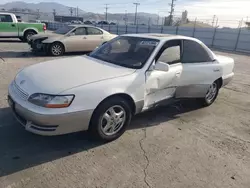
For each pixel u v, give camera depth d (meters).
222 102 5.52
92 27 11.45
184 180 2.69
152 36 4.21
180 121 4.27
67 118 2.82
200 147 3.42
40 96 2.78
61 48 10.67
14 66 7.77
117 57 3.94
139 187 2.52
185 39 4.33
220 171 2.89
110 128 3.30
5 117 3.87
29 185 2.43
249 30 21.50
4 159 2.82
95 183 2.53
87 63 3.74
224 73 5.00
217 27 25.97
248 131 4.07
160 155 3.14
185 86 4.25
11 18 14.42
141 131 3.76
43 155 2.96
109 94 3.08
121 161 2.95
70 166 2.79
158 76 3.71
